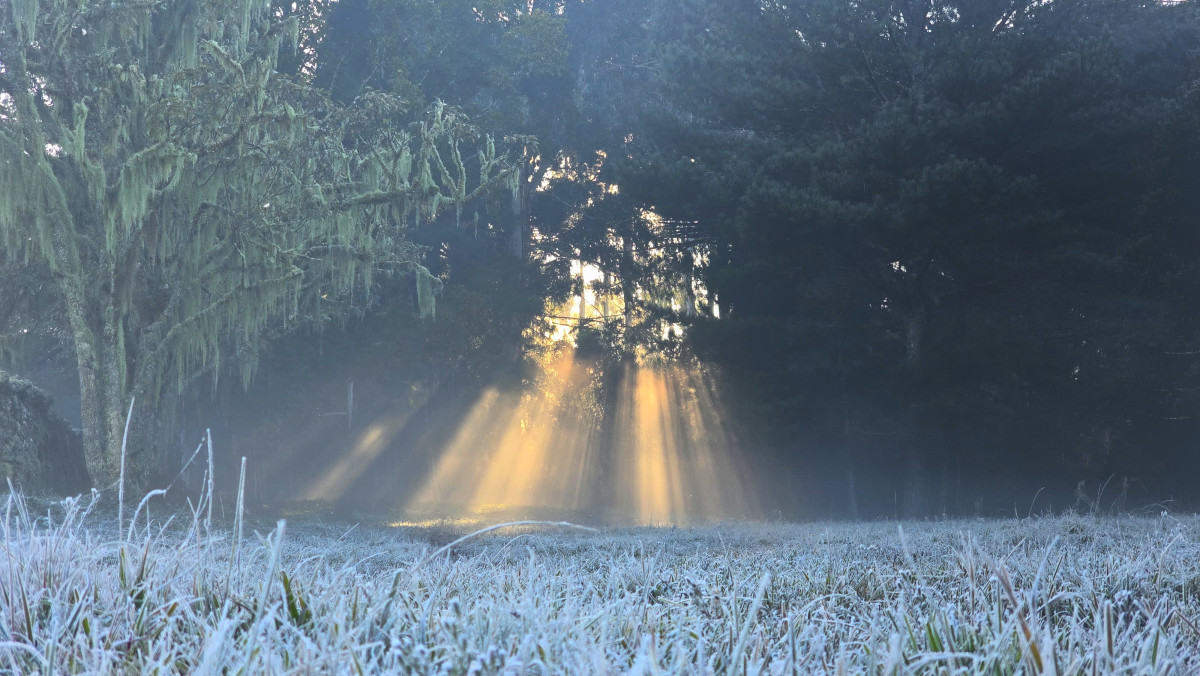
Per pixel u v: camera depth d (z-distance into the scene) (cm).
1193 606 347
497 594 299
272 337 2961
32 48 2266
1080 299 3012
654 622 262
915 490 3162
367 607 261
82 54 2320
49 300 2569
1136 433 3039
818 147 2997
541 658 188
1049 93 2612
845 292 3262
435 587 330
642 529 2027
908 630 247
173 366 2436
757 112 3253
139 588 259
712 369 3569
